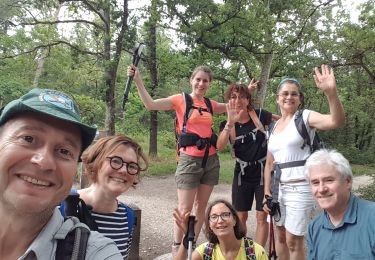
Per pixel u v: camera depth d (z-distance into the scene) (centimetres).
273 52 1389
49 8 1427
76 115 128
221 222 310
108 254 125
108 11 1311
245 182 433
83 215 216
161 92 1556
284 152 354
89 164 240
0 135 125
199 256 324
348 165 249
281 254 381
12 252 125
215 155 445
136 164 239
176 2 1245
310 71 1462
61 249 121
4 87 1546
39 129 122
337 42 1413
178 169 434
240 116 418
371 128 2911
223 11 1260
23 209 119
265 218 427
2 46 1464
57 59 1819
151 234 646
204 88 438
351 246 238
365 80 1942
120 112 1789
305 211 344
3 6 1272
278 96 376
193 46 1340
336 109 316
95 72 1731
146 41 1528
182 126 430
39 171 120
